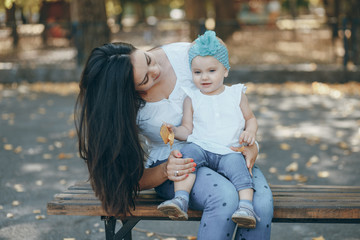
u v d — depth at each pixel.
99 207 2.36
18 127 6.73
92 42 10.70
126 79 2.21
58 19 21.78
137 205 2.37
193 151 2.42
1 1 14.81
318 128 6.43
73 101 8.63
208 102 2.51
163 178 2.40
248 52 12.61
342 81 9.98
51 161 5.17
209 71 2.46
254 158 2.48
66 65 11.15
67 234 3.45
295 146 5.60
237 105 2.52
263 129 6.45
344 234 3.42
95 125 2.23
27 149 5.64
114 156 2.22
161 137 2.55
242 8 28.22
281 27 12.59
